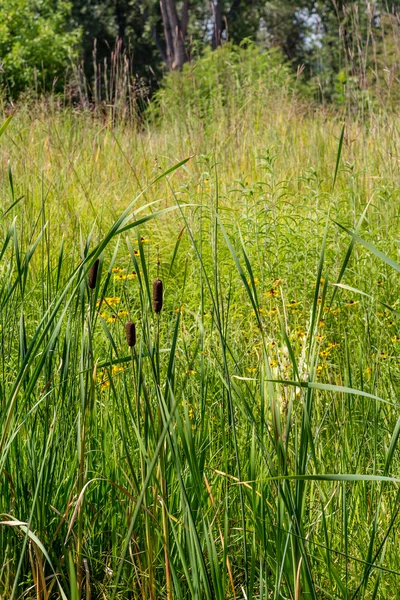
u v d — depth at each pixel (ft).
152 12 115.34
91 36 111.65
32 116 30.17
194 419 9.71
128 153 28.02
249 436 9.45
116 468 9.17
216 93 35.60
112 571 8.57
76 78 36.32
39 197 22.07
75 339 9.07
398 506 7.97
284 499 7.18
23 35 53.21
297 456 7.55
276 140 27.25
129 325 7.18
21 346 8.78
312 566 8.04
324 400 11.29
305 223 19.45
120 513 9.04
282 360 10.91
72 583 7.04
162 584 8.53
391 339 13.79
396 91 28.50
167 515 7.50
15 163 23.61
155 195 23.58
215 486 9.07
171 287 17.74
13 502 8.13
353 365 12.35
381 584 8.15
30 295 15.85
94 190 23.24
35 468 8.50
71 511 8.55
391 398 11.19
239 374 9.95
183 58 75.82
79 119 32.45
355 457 9.36
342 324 15.01
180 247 19.22
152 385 10.65
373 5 27.61
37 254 18.78
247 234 17.76
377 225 19.04
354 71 28.22
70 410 8.82
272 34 109.29
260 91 33.01
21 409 8.54
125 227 7.10
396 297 16.51
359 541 8.62
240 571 8.71
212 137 28.73
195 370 11.64
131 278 17.31
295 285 16.42
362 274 16.37
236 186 23.77
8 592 7.93
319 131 29.19
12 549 8.45
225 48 41.88
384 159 23.49
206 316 14.82
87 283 8.20
